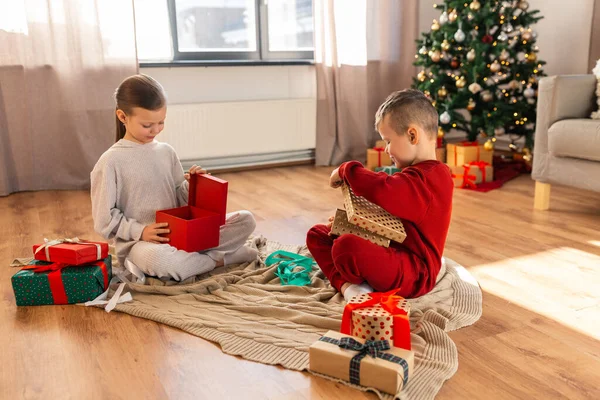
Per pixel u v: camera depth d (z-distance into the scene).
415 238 1.57
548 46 3.95
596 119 2.52
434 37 3.58
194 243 1.75
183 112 3.52
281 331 1.47
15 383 1.26
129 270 1.83
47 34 3.12
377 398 1.18
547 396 1.19
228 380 1.26
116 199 1.81
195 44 3.72
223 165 3.80
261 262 2.01
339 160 3.97
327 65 3.80
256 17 3.85
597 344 1.42
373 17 3.96
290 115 3.88
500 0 3.39
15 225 2.58
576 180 2.54
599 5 3.47
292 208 2.82
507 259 2.04
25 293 1.66
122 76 3.27
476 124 3.46
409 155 1.57
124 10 3.20
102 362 1.34
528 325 1.52
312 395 1.19
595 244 2.20
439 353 1.34
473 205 2.81
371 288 1.60
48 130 3.23
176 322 1.53
